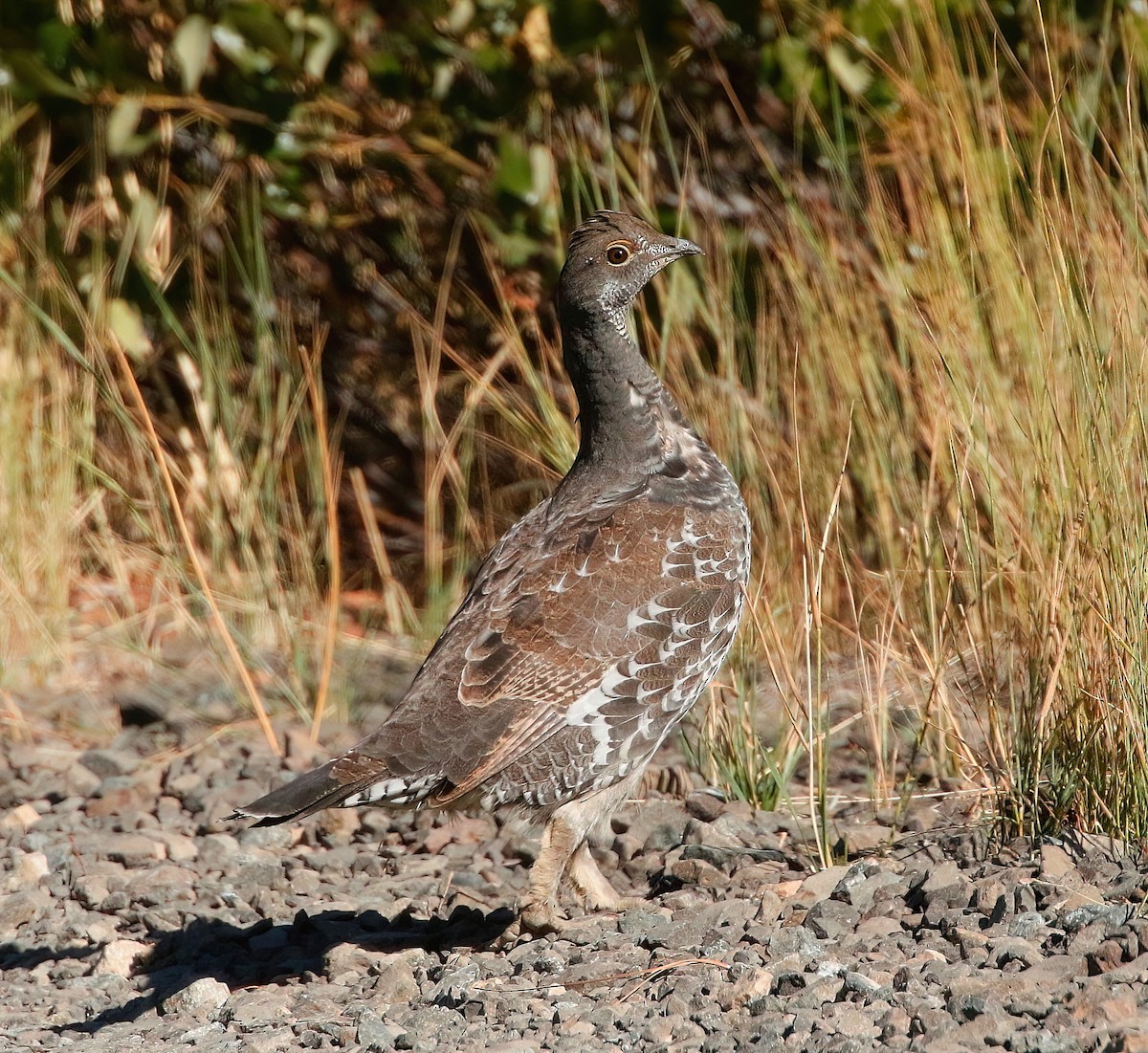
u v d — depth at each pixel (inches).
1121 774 349.4
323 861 417.7
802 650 451.5
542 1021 287.6
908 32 522.9
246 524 583.5
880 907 325.7
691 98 596.4
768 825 401.4
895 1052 251.3
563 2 585.0
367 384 673.0
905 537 447.8
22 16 615.2
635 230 376.5
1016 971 279.6
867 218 491.8
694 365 518.9
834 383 488.4
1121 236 409.1
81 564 633.6
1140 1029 246.5
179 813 459.8
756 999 279.0
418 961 335.6
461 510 585.6
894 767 422.9
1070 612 361.7
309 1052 283.0
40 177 624.4
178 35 583.2
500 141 596.4
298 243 669.3
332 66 622.5
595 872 365.4
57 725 534.3
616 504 369.7
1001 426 417.1
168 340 651.5
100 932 376.8
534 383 501.7
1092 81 507.2
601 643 348.5
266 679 555.5
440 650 351.9
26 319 603.2
